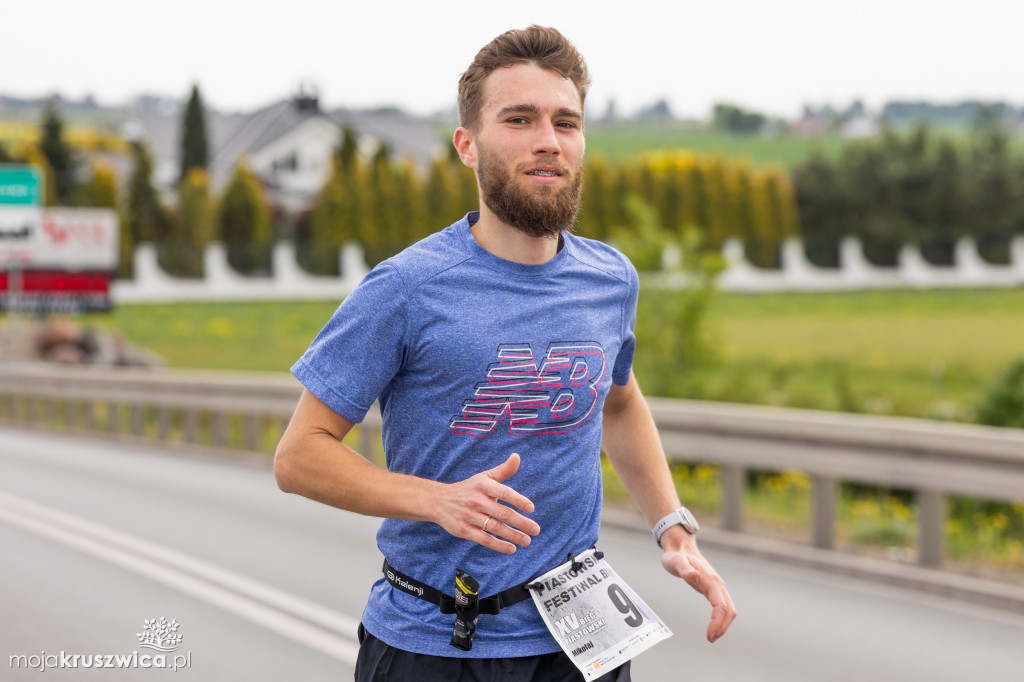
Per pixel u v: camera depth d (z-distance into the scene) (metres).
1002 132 118.12
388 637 4.46
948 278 105.25
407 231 96.56
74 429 30.58
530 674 4.38
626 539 14.55
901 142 114.75
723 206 104.69
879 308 85.44
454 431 4.26
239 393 24.62
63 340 51.22
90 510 17.06
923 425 12.35
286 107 130.88
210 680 9.16
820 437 13.30
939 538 12.34
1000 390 19.50
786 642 10.10
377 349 4.23
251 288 89.81
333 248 93.31
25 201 53.44
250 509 17.14
